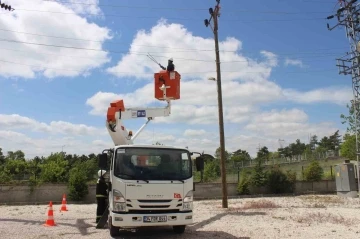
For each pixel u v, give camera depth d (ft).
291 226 41.45
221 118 65.05
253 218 48.62
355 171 83.87
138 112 45.24
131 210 32.37
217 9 65.72
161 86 44.04
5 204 72.59
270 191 93.45
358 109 80.53
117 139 43.62
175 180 33.53
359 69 75.77
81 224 44.45
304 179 100.99
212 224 44.04
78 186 77.61
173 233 37.68
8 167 113.19
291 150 364.38
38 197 76.33
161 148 34.86
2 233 37.68
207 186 88.94
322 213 52.65
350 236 34.99
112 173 33.63
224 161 64.18
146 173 33.27
